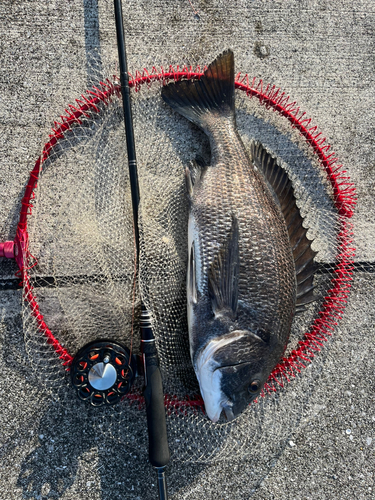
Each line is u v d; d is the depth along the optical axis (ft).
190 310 1.81
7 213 2.04
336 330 2.21
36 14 2.09
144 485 2.00
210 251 1.79
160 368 1.84
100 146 2.02
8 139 2.06
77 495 1.97
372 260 2.24
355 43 2.26
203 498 2.03
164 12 2.15
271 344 1.75
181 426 2.02
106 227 1.97
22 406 1.99
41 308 1.99
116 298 1.95
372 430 2.18
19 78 2.08
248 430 2.09
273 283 1.76
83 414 2.00
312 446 2.14
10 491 1.94
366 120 2.27
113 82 2.08
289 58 2.24
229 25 2.20
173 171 2.05
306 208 2.19
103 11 2.12
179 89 1.98
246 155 1.88
